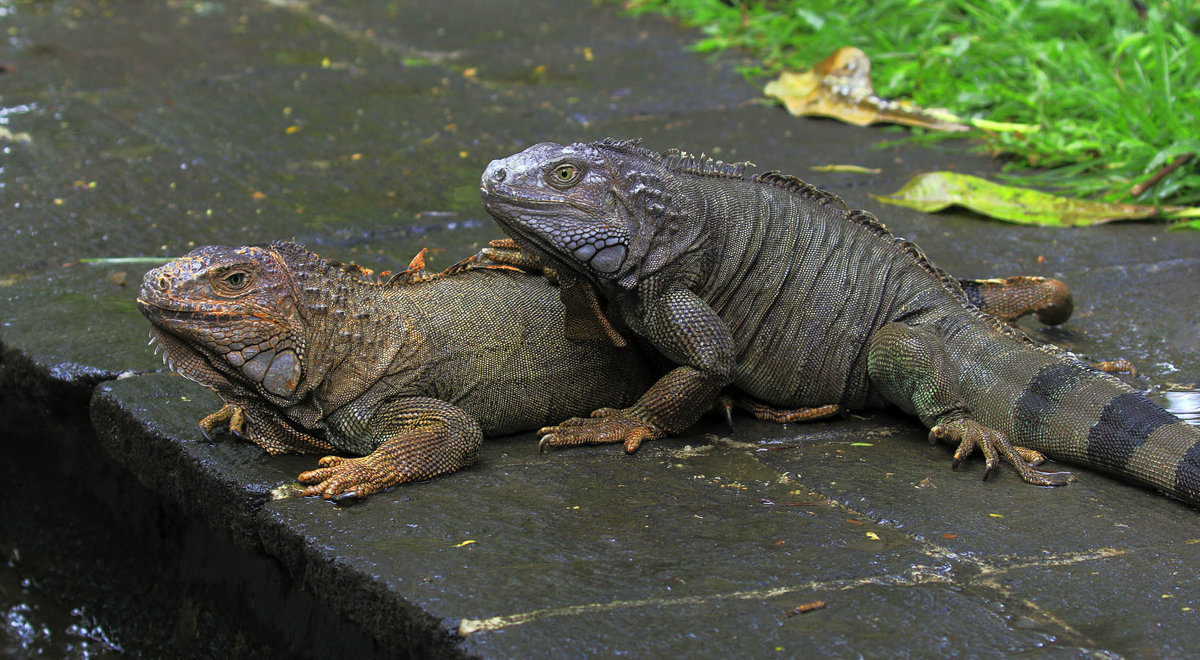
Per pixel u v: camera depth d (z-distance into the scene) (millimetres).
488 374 5977
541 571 4586
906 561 4711
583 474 5621
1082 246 8922
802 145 11406
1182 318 7574
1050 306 7211
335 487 5242
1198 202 9789
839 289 6371
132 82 13320
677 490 5438
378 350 5695
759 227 6305
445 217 9375
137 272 8273
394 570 4586
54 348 6949
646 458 5836
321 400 5598
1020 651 4059
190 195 9836
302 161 10766
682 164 6285
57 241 8789
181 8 17359
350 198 9805
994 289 7234
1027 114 11586
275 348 5383
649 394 6043
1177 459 5340
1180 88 10969
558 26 16406
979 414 6008
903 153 11203
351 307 5680
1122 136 10516
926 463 5805
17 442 7594
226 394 5500
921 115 11812
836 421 6430
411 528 4984
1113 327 7496
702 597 4391
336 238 8875
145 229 9055
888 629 4180
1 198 9664
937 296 6449
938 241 8992
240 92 12992
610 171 5762
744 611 4277
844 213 6648
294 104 12578
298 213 9414
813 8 14672
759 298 6273
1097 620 4301
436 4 17734
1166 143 10352
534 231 5660
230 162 10703
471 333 5965
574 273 5836
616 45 15320
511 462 5777
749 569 4625
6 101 12383
